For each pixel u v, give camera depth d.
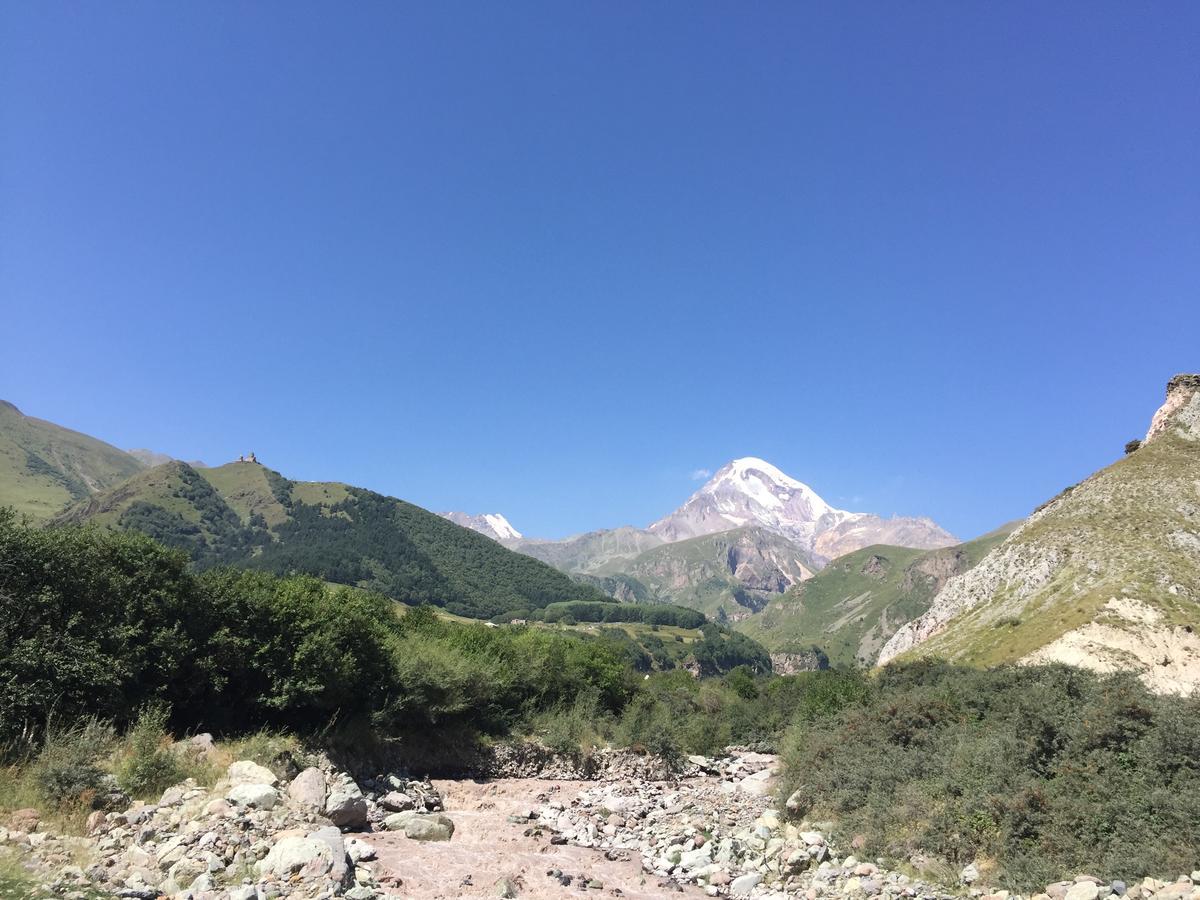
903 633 135.38
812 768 23.19
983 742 18.83
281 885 12.49
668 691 61.75
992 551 126.38
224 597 25.19
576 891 15.80
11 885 11.09
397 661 30.98
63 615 20.97
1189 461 110.12
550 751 36.00
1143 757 15.88
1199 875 12.23
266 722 25.08
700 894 16.80
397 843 18.03
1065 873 13.78
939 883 15.06
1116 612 78.12
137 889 11.70
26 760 16.52
